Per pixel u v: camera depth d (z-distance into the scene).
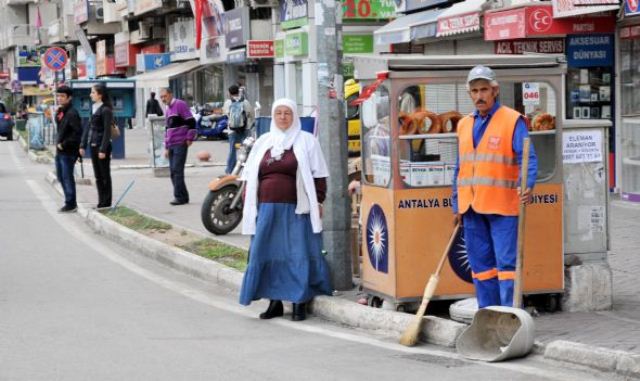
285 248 14.66
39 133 62.28
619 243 19.91
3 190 36.78
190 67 73.31
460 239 13.80
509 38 28.50
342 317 14.36
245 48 62.12
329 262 15.73
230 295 17.06
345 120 15.77
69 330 13.89
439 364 11.77
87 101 48.91
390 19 48.53
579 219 14.27
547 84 13.89
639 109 26.94
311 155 14.78
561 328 13.03
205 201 22.33
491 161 12.52
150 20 89.12
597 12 26.25
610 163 27.91
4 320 14.61
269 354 12.40
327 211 15.70
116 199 30.42
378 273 14.27
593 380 10.93
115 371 11.55
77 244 23.25
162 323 14.48
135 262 20.69
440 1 35.72
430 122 13.67
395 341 13.18
